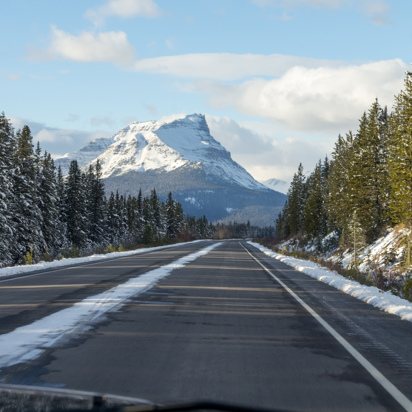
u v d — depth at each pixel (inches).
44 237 2295.8
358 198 1796.3
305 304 468.1
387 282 832.9
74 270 848.9
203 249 2139.5
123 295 496.4
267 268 999.0
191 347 270.8
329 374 220.4
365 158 1814.7
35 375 207.3
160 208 5027.1
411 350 276.5
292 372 221.8
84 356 244.4
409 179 1369.3
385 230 1704.0
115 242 3659.0
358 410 171.5
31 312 383.6
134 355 248.7
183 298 486.9
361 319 385.4
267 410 97.2
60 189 2773.1
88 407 83.2
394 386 203.3
